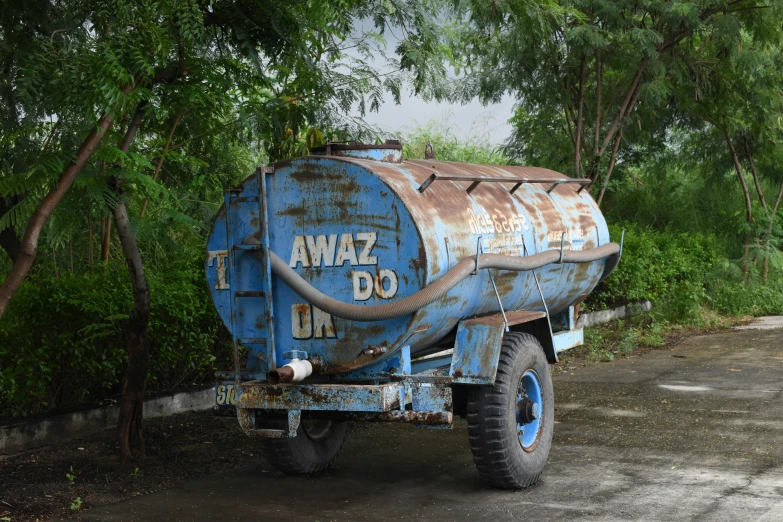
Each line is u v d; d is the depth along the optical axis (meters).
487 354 5.85
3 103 6.63
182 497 6.16
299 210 5.91
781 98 17.05
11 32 6.60
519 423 6.20
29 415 7.76
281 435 5.89
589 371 11.23
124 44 5.87
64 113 6.38
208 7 6.84
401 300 5.55
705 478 6.22
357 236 5.76
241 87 7.10
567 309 8.76
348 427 7.61
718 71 16.09
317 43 7.81
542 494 5.99
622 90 15.62
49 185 6.03
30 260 5.78
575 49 13.73
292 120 9.27
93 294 7.90
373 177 5.72
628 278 15.43
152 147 8.20
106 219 8.95
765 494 5.77
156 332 8.40
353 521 5.54
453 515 5.59
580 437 7.65
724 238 20.14
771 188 21.48
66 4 6.54
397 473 6.71
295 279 5.82
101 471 6.79
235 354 6.08
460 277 5.79
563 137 16.89
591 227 8.41
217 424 8.39
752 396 9.19
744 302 17.39
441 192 6.24
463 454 7.24
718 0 13.84
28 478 6.57
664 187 20.98
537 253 7.20
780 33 15.46
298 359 5.79
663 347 13.26
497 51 14.32
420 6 9.50
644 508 5.57
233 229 6.09
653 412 8.58
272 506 5.91
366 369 5.91
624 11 13.73
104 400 8.41
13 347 7.50
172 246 7.55
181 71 6.54
